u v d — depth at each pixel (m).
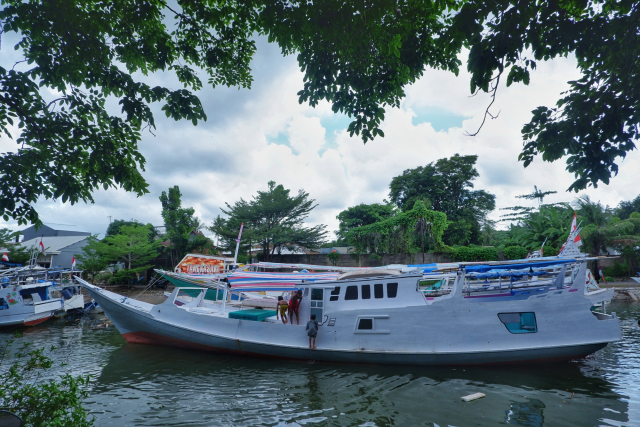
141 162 5.96
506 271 12.73
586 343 11.35
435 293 14.73
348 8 5.16
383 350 12.06
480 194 54.75
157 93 5.45
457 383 10.41
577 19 5.09
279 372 11.66
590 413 8.34
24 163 5.12
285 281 13.77
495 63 4.97
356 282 12.74
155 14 5.48
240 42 6.36
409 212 37.47
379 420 8.07
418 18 6.11
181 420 8.20
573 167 5.67
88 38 4.88
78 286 26.38
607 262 35.44
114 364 12.63
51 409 4.27
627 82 4.90
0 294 19.89
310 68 6.91
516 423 7.86
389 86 7.20
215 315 14.05
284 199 39.03
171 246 38.22
